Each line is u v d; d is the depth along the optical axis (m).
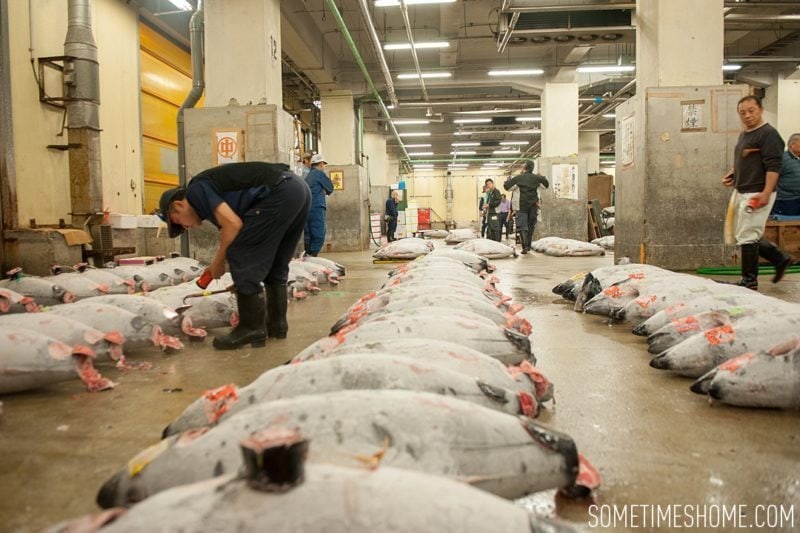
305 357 2.46
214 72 8.36
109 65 10.31
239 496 0.88
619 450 1.94
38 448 2.01
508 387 2.04
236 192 3.53
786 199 7.54
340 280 7.72
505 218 16.06
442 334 2.45
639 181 7.95
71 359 2.66
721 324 2.98
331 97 18.11
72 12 8.09
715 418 2.24
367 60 17.92
